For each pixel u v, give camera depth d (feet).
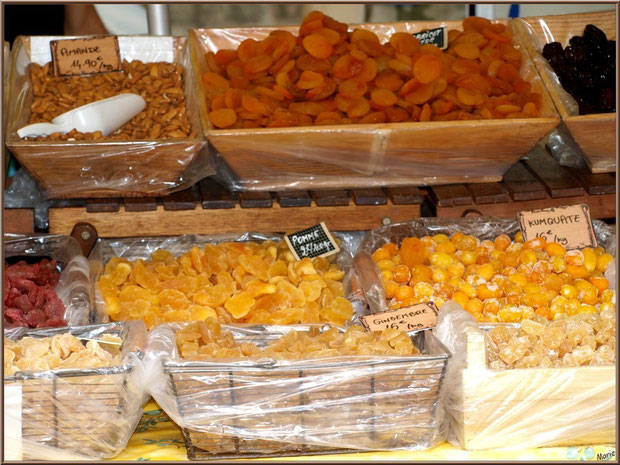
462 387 5.55
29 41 10.21
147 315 6.79
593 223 8.29
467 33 10.18
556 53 9.89
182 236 8.38
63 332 6.13
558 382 5.54
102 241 8.32
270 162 8.52
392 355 5.39
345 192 8.78
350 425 5.43
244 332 6.37
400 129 8.27
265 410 5.32
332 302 7.08
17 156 7.98
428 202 9.13
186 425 5.30
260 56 9.53
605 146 8.70
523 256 7.39
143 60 10.48
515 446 5.67
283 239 8.02
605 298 6.95
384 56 9.61
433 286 7.11
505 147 8.67
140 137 8.98
